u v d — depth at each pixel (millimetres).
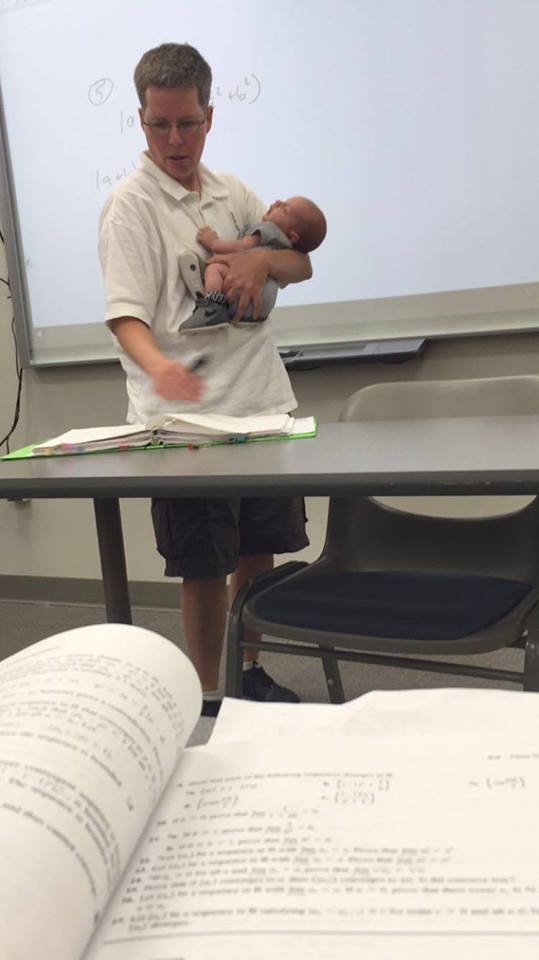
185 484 909
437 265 2250
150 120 1531
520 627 1137
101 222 1571
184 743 354
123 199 1538
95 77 2469
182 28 2357
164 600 2785
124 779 299
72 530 2891
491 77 2109
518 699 377
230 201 1730
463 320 2256
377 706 383
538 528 1384
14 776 280
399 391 1573
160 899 272
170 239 1585
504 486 788
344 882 270
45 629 2715
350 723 372
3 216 2629
